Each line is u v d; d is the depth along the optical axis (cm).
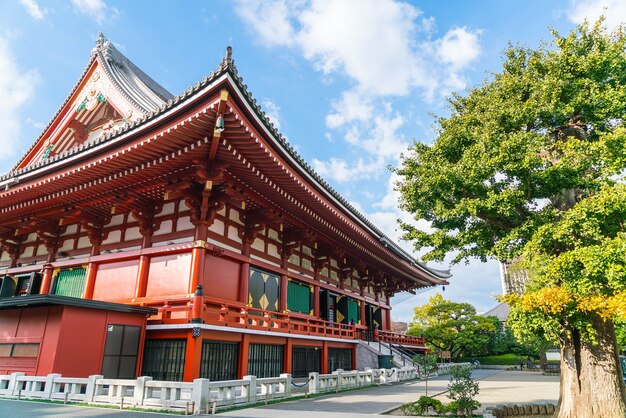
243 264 1820
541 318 944
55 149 2272
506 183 1074
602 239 870
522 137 1006
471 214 1109
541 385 2180
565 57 1098
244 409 1164
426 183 1195
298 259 2342
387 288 3728
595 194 995
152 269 1677
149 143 1321
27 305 1309
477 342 4438
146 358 1495
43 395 1194
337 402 1350
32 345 1299
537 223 1027
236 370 1590
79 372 1262
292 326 2023
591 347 1002
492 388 2003
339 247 2497
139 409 1088
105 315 1364
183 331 1426
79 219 1812
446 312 4566
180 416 1005
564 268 880
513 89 1180
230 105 1146
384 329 3628
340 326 2441
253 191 1698
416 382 2242
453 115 1352
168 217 1728
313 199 1753
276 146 1394
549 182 1011
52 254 2027
